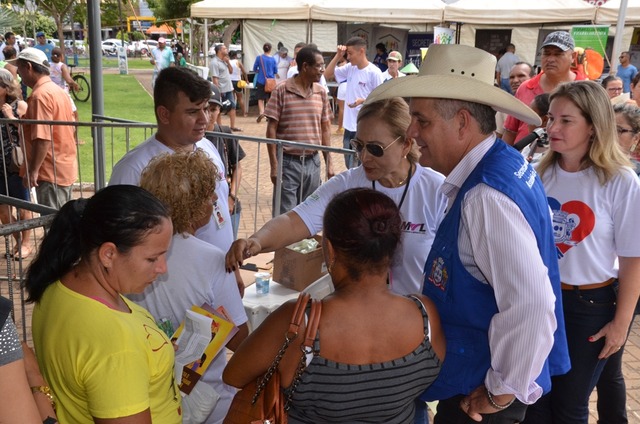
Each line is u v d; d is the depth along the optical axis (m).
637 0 12.13
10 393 1.27
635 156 3.33
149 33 55.88
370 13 13.89
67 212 1.60
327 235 1.54
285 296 3.28
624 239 2.45
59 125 5.37
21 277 2.81
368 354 1.53
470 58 1.93
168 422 1.67
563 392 2.59
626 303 2.46
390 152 2.37
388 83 2.20
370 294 1.56
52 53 14.70
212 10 14.26
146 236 1.53
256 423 1.56
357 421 1.61
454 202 1.84
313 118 5.87
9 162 5.42
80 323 1.49
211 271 2.07
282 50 16.20
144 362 1.53
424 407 2.35
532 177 1.83
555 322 1.71
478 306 1.83
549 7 12.67
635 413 3.52
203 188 2.03
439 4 13.82
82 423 1.54
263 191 8.70
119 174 2.88
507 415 1.95
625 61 12.30
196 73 2.90
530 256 1.66
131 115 15.92
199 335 1.93
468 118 1.83
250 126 15.23
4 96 5.64
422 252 2.46
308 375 1.51
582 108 2.41
